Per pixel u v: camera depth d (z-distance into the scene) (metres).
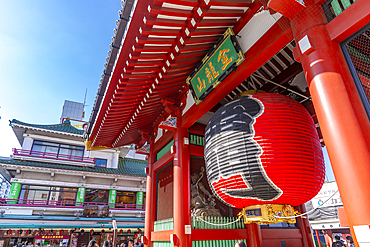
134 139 10.59
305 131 3.88
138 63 5.26
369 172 2.32
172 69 5.64
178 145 7.00
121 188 22.28
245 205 4.15
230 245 6.39
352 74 2.89
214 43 5.33
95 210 20.22
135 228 20.67
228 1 4.24
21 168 18.92
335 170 2.54
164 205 8.12
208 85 5.53
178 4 4.09
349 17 2.82
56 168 19.58
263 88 7.02
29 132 21.03
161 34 4.61
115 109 7.23
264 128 3.78
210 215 6.56
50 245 18.06
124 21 4.59
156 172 9.04
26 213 17.77
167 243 7.08
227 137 4.02
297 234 7.46
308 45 3.01
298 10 3.28
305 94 6.66
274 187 3.66
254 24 4.52
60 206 18.91
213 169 4.20
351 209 2.34
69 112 32.59
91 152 23.42
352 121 2.54
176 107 7.25
